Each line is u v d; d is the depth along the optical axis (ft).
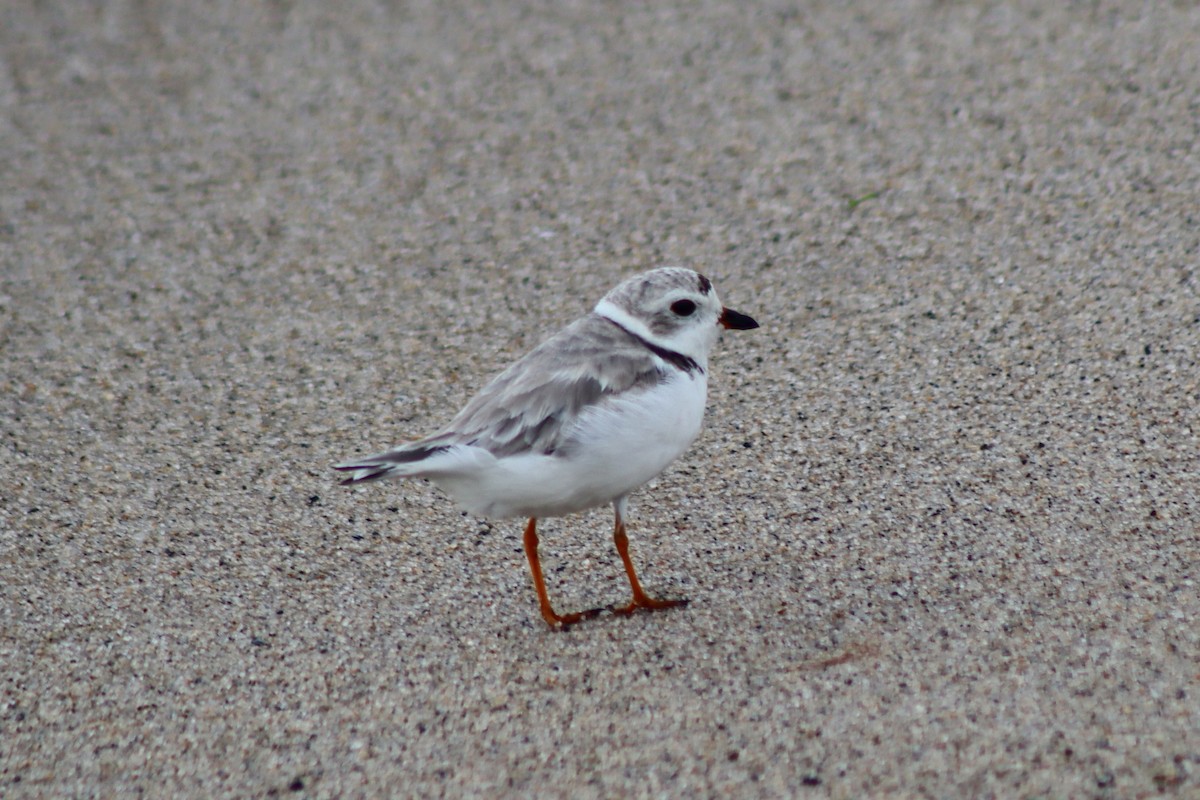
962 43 52.90
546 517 30.48
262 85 56.75
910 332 37.22
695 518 31.24
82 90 57.72
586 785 22.74
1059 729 22.77
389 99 54.54
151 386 38.17
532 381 26.32
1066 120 46.16
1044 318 36.76
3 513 32.58
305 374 38.34
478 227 45.14
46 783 23.82
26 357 39.78
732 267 41.42
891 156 45.96
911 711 23.72
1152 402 32.94
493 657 26.86
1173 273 37.47
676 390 26.68
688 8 59.82
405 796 22.89
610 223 44.52
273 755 24.23
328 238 45.34
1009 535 29.07
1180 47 49.65
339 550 30.94
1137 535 28.48
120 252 45.39
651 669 25.99
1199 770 21.43
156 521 32.22
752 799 22.00
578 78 54.60
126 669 26.94
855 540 29.63
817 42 54.95
